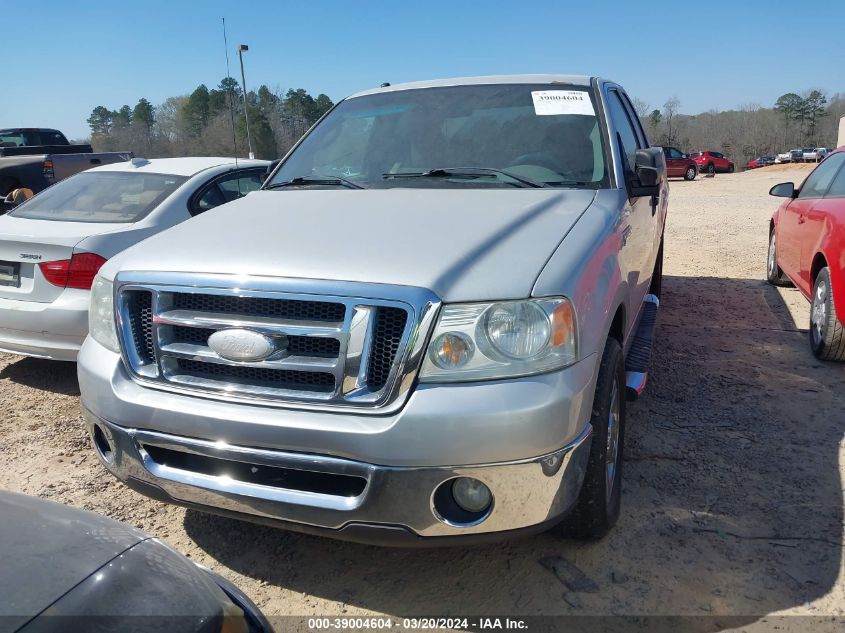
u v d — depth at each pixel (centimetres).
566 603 263
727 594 265
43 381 519
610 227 304
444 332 230
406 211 304
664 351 545
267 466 240
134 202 537
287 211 320
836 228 484
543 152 363
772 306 684
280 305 242
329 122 433
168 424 252
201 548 306
